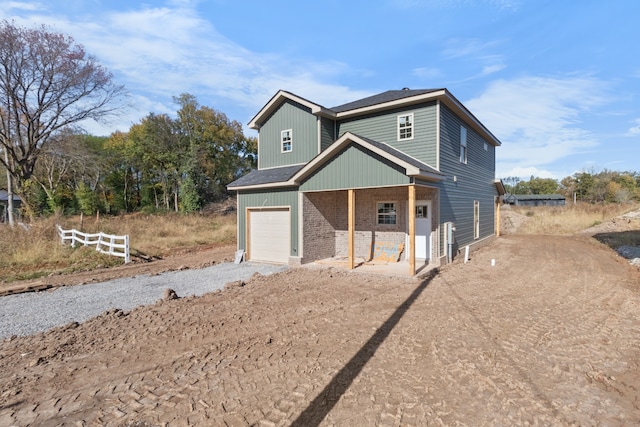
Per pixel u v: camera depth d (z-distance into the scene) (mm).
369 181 9938
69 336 5465
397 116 12148
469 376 3986
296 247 12023
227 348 4875
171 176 46375
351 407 3379
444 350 4719
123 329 5719
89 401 3592
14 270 11359
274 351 4746
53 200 29953
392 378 3949
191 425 3145
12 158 25406
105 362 4504
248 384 3867
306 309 6672
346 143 10320
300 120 13609
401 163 9070
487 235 18312
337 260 12477
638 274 10102
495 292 7961
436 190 11242
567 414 3258
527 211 35594
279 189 12492
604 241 18328
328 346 4898
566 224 26297
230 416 3268
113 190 46406
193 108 43344
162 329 5660
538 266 11484
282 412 3318
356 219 13227
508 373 4059
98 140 48156
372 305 6926
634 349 4746
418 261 11852
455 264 11805
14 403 3572
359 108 12562
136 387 3855
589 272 10438
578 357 4496
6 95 22844
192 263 13445
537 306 6820
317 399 3535
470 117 13656
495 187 20500
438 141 11164
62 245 14500
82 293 8531
